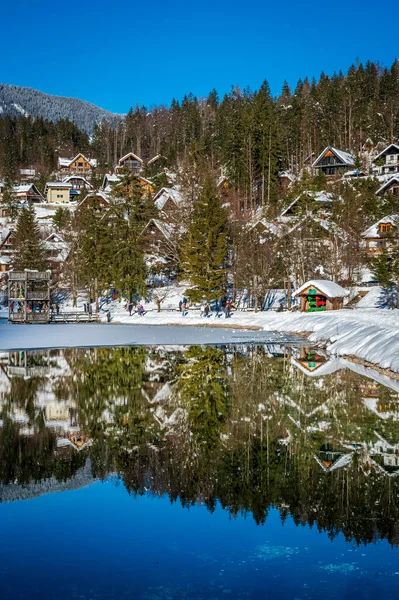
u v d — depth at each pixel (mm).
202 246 67500
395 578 9953
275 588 9633
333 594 9422
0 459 16828
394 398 24562
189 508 13242
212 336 50344
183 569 10328
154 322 65188
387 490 14102
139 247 75938
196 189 82000
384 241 81438
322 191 105500
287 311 66250
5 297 93000
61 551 11102
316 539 11586
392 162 125812
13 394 25969
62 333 53812
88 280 80750
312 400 24172
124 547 11234
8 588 9727
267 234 74250
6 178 162000
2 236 120500
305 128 150000
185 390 26734
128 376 30438
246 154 114312
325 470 15609
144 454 17219
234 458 16734
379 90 173375
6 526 12297
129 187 84250
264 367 33062
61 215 122438
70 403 24109
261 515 12719
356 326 43812
